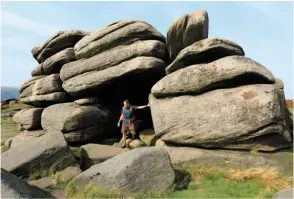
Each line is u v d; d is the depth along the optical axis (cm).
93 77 2038
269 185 1183
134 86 2105
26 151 1540
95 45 2080
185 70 1645
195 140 1530
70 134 2052
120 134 2256
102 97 2217
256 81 1541
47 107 2331
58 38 2377
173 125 1609
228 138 1460
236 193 1136
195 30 1733
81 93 2175
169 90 1670
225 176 1311
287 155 1416
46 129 2231
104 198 1123
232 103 1479
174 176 1218
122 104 2292
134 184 1163
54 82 2381
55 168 1455
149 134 1931
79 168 1448
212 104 1527
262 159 1397
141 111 2206
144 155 1241
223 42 1617
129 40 1966
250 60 1552
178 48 1841
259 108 1413
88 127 2078
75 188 1223
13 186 923
